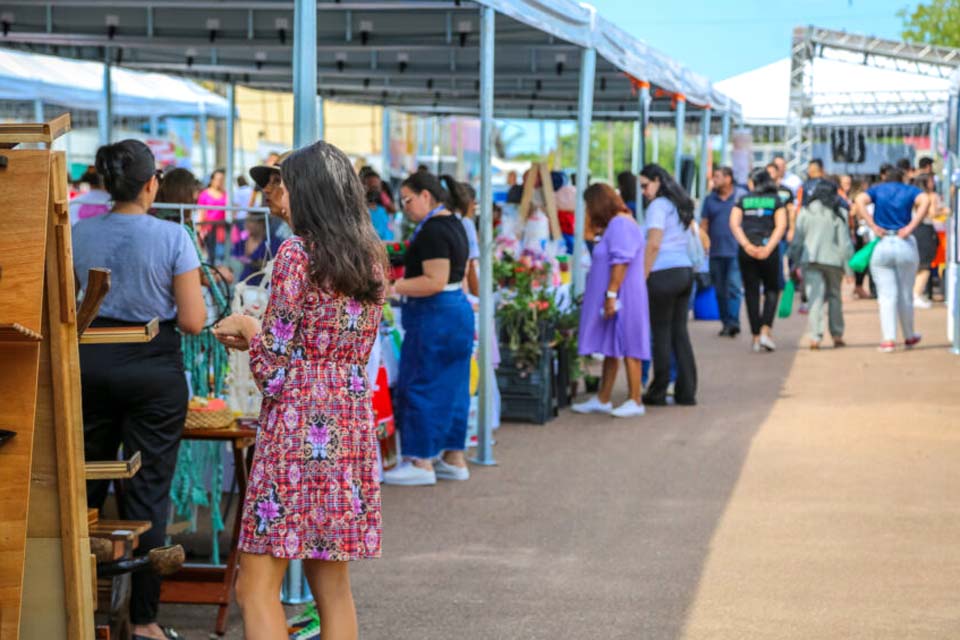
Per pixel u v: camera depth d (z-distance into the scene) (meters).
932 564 6.31
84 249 5.00
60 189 3.56
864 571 6.20
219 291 6.10
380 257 4.20
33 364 3.40
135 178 5.05
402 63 14.99
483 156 8.98
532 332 10.59
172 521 6.96
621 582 6.09
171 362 5.11
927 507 7.50
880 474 8.43
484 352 9.00
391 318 8.55
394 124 28.45
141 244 4.98
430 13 11.23
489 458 9.00
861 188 22.25
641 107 13.65
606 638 5.28
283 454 4.06
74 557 3.68
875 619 5.47
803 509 7.50
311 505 4.07
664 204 11.10
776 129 29.77
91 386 4.93
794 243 16.94
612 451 9.39
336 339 4.12
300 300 4.05
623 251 10.57
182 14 11.19
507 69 15.30
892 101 27.95
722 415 10.88
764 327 15.17
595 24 11.19
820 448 9.34
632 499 7.83
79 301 4.99
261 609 4.11
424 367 8.19
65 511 3.67
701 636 5.29
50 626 3.69
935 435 9.77
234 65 14.77
